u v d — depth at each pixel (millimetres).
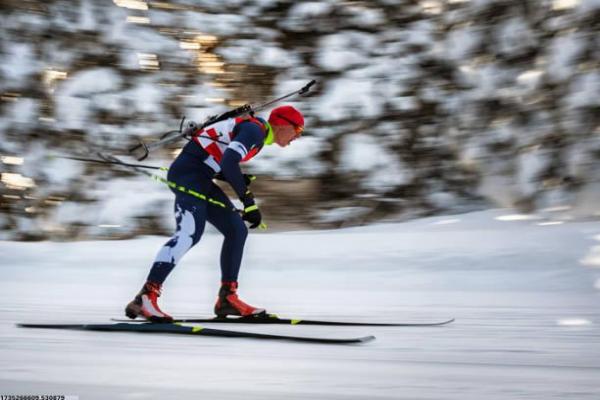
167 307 17703
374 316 15742
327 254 22000
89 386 8836
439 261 21031
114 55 28781
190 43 28719
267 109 27781
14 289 21000
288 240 22938
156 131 28422
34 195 28719
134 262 23641
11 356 10992
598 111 24031
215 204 15000
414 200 27234
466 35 26328
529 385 8992
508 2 25609
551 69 24609
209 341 12430
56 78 28859
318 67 27734
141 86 28641
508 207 26047
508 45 25641
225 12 28922
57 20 28969
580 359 10797
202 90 28578
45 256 24281
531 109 25094
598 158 24141
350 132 27172
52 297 19406
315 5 27844
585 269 19797
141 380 9219
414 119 27219
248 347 11820
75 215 28188
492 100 25906
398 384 9031
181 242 14281
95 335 13102
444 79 27266
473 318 15227
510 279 20000
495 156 25906
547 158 24719
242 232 15125
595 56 24094
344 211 27094
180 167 14664
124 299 19047
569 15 24344
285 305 17562
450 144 27203
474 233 22094
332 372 9766
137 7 28859
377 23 27844
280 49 28125
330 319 15312
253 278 21438
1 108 29000
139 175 28219
